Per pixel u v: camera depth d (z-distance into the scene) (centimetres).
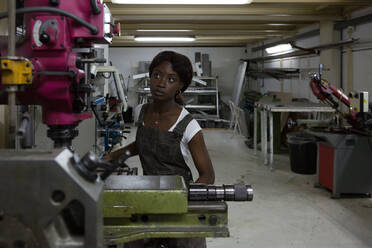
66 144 117
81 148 376
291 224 309
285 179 460
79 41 113
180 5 538
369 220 317
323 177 405
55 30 102
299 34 764
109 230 87
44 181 61
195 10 558
